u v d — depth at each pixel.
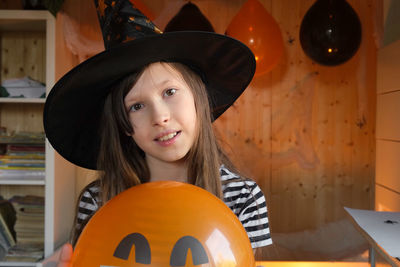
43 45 2.44
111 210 0.56
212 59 0.88
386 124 2.17
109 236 0.54
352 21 2.06
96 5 0.89
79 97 0.84
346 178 2.74
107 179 0.92
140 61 0.77
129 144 0.93
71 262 0.56
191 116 0.79
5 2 2.47
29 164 2.08
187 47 0.81
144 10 2.02
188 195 0.57
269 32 2.11
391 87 2.10
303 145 2.74
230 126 2.74
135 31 0.79
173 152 0.78
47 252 2.03
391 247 0.93
